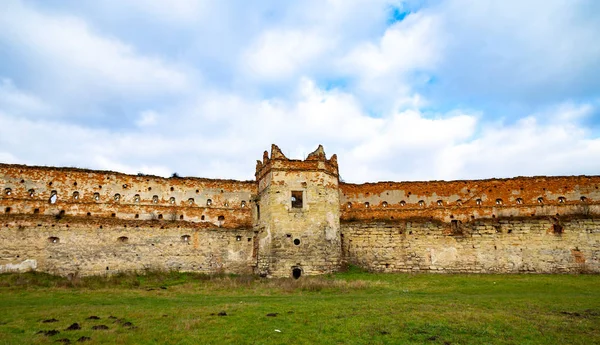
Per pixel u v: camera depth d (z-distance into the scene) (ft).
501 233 96.43
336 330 39.78
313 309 49.57
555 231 94.68
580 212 106.11
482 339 36.91
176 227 101.71
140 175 108.99
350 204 117.08
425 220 112.16
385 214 115.44
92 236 94.79
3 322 43.21
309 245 91.76
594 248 92.12
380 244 99.09
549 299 57.36
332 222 95.76
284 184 95.50
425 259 96.89
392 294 64.90
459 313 46.73
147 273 93.20
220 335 37.99
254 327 40.81
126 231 97.81
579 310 48.78
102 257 94.32
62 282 80.23
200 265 100.32
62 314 47.37
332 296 62.95
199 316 45.88
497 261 94.79
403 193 116.67
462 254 96.32
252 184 117.29
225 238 103.65
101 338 36.68
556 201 108.27
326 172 98.27
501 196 111.65
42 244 90.33
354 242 99.81
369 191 117.80
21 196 97.55
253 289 71.87
